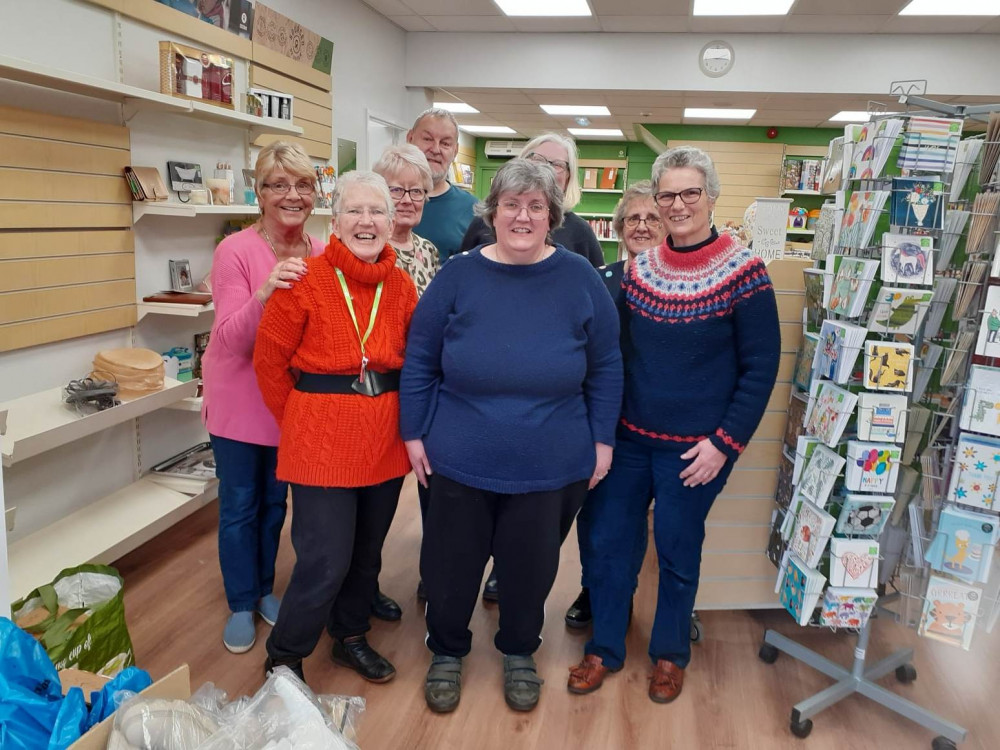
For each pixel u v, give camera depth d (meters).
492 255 1.82
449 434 1.83
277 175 2.01
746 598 2.54
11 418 2.31
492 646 2.35
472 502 1.84
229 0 3.50
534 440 1.78
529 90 6.54
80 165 2.61
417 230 2.87
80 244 2.65
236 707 1.23
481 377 1.77
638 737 1.93
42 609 1.78
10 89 2.35
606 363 1.88
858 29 5.62
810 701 1.98
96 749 1.05
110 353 2.75
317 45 4.57
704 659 2.31
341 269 1.78
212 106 2.96
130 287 2.94
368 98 5.65
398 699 2.05
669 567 2.03
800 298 2.32
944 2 4.86
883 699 2.01
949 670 2.31
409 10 5.60
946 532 1.86
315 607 1.86
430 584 1.97
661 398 1.90
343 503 1.84
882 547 2.13
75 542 2.55
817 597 1.96
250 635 2.26
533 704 2.02
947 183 1.86
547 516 1.84
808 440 2.08
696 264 1.85
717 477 1.94
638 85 6.19
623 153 11.60
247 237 2.10
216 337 2.02
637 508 2.08
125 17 2.81
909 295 1.79
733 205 9.52
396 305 1.89
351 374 1.81
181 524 3.20
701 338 1.83
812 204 9.32
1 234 2.34
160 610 2.48
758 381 1.83
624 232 2.47
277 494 2.34
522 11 5.55
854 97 6.18
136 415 2.62
